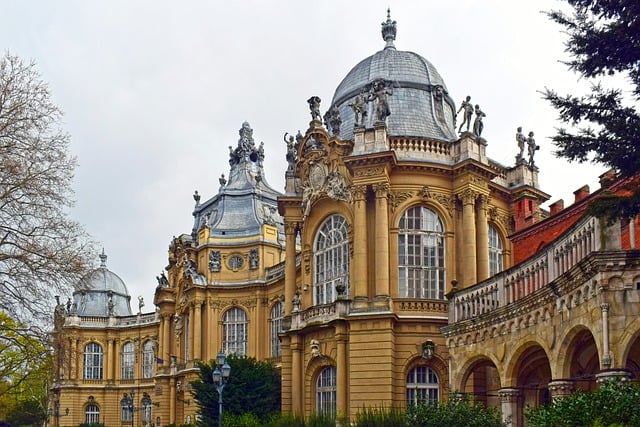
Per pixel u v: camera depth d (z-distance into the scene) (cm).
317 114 5159
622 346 1948
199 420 5812
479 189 4838
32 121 3338
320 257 5081
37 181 3312
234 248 8175
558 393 2309
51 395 10056
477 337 2978
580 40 1961
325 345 4766
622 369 1934
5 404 7788
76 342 10275
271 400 5831
